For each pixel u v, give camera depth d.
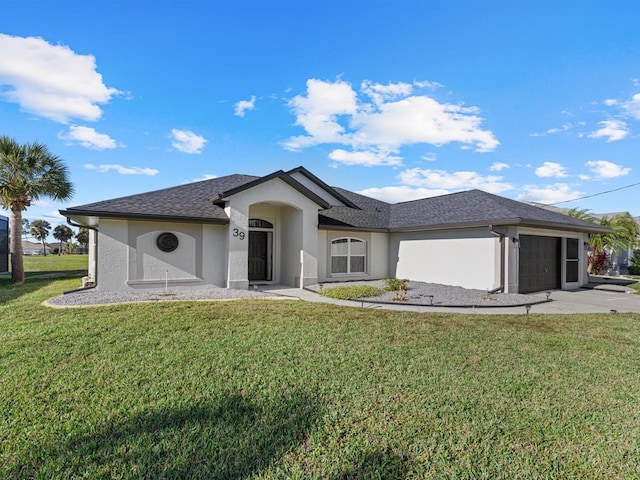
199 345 6.18
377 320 8.42
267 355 5.69
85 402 4.02
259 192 14.06
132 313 8.57
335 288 12.93
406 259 17.42
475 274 14.15
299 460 3.04
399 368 5.17
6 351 5.71
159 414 3.76
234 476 2.83
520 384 4.65
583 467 3.00
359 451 3.17
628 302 12.29
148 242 12.73
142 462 2.98
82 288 13.41
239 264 13.73
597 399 4.26
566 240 16.14
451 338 6.87
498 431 3.51
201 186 16.45
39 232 88.00
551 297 13.33
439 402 4.11
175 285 13.13
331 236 16.78
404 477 2.85
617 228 23.47
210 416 3.73
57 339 6.38
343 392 4.34
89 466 2.93
